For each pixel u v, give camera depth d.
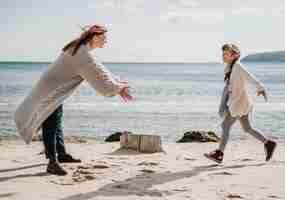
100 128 21.30
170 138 18.33
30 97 5.83
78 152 8.43
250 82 7.18
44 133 5.99
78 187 5.39
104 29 5.83
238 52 7.27
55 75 5.77
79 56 5.68
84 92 45.94
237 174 6.36
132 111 28.67
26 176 5.96
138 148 8.60
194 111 28.73
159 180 5.87
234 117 7.21
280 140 15.82
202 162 7.41
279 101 36.00
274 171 6.61
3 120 24.14
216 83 73.94
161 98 40.28
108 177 5.98
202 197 5.01
